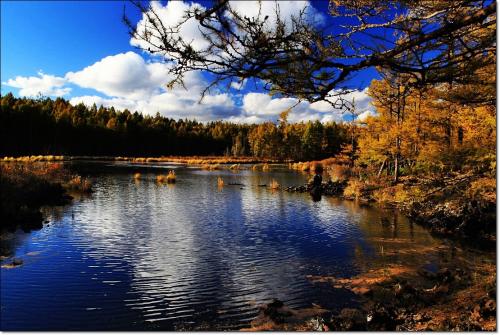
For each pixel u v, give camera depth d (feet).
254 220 60.34
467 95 15.69
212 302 29.07
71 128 258.37
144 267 36.68
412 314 26.37
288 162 270.05
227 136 367.66
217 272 35.73
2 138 215.31
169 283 32.81
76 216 59.52
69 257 38.86
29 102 276.62
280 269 36.86
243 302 29.22
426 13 12.87
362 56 11.91
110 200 76.28
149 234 49.47
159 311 27.45
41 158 195.31
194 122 429.38
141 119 362.33
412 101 57.93
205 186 104.47
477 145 43.06
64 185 92.68
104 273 34.68
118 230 51.11
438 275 34.73
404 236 50.85
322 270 36.76
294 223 58.54
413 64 11.88
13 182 72.02
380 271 36.52
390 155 85.92
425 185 40.09
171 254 41.04
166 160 252.62
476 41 13.26
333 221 60.59
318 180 107.24
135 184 104.37
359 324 24.66
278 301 28.76
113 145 287.28
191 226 54.85
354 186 92.32
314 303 29.12
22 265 35.91
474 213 52.44
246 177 137.69
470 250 44.09
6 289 30.37
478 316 24.18
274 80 11.53
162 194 86.63
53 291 30.30
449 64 11.96
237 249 43.52
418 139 64.08
